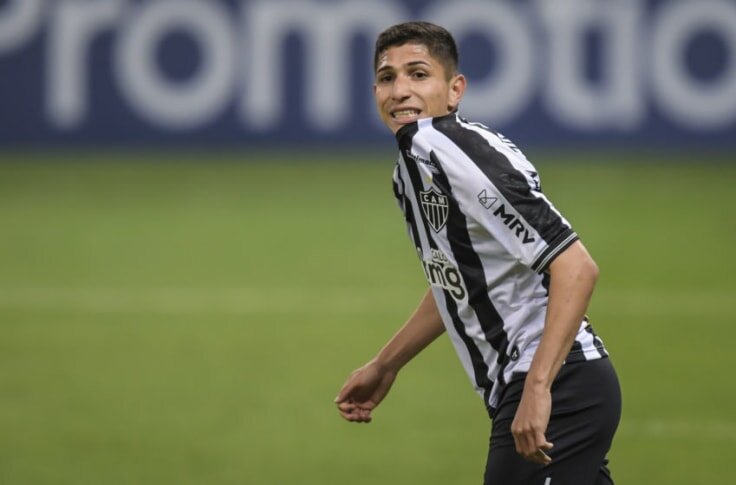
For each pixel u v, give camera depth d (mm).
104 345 29359
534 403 11477
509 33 56531
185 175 53938
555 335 11609
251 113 57969
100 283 36312
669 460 20875
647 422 23219
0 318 32062
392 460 20938
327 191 50844
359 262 39062
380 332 30656
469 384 26094
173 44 57625
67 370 27125
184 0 57344
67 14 57500
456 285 12602
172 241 42250
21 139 58219
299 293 35062
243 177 53594
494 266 12273
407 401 24734
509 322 12367
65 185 51938
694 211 46344
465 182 11914
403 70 12625
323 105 57938
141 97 57906
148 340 29859
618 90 56844
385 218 45875
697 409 24062
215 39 57594
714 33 56562
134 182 52594
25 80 57812
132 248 41188
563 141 57094
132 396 25078
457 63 12969
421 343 14117
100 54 57688
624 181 51781
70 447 21641
